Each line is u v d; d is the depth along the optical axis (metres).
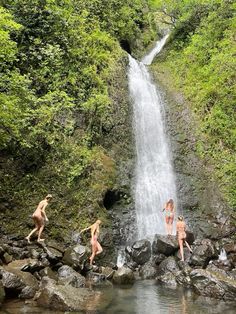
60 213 16.42
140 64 28.19
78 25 23.00
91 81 21.39
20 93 16.25
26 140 16.83
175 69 29.03
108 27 28.58
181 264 14.74
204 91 24.78
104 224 16.73
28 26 20.02
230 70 24.14
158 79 27.80
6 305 10.58
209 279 12.68
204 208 19.41
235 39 26.22
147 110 23.75
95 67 22.20
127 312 10.50
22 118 16.50
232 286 12.26
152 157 21.59
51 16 20.53
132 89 24.53
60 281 12.51
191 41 30.11
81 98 20.16
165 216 18.81
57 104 17.69
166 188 20.06
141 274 14.67
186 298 12.05
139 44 35.00
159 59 32.19
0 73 16.14
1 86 15.98
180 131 23.30
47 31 20.58
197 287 12.73
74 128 19.05
